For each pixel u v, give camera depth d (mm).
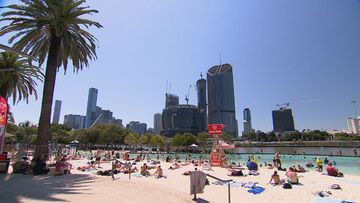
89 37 23422
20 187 11922
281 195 12773
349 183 17047
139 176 20000
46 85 20500
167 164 32688
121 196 10469
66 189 11617
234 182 16453
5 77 26312
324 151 101125
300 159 55750
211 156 31078
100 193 10914
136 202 9523
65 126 112375
